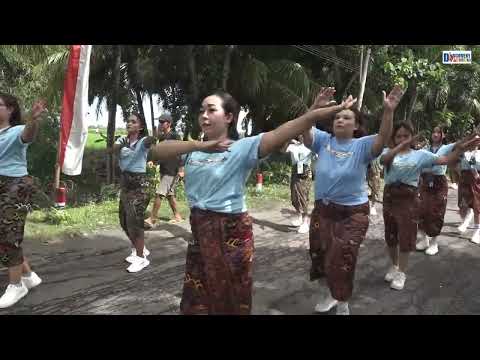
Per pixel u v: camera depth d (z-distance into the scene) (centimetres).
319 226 345
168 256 539
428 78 1078
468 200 671
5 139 351
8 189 358
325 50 1245
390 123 299
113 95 1131
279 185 1159
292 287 442
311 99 1312
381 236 673
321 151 346
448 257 571
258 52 1284
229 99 242
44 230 614
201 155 238
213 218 232
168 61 1223
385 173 443
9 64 944
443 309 393
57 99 979
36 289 412
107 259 517
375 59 1151
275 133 222
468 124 1698
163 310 372
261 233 682
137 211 460
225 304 234
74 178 1218
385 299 415
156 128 600
